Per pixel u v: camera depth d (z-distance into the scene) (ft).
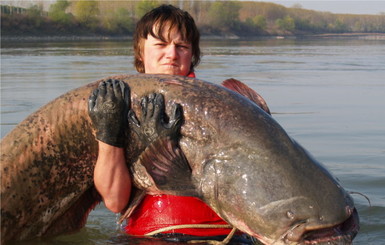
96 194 12.84
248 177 10.53
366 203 16.69
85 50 101.45
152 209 12.08
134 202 12.12
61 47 116.06
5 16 206.59
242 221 10.76
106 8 302.86
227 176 10.68
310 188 10.33
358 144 23.85
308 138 24.93
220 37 295.69
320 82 47.06
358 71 59.21
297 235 10.23
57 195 12.25
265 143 10.61
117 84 11.06
